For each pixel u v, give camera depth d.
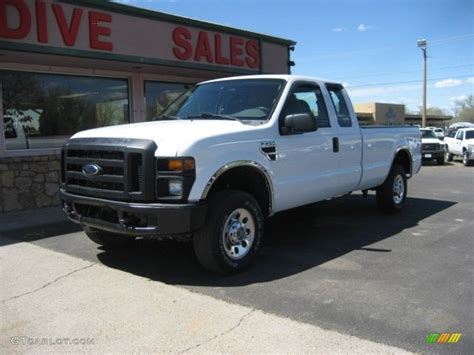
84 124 10.91
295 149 5.96
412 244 6.47
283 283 4.95
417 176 16.33
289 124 5.65
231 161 5.09
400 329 3.88
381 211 8.57
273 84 6.19
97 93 11.12
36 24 8.56
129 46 10.03
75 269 5.46
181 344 3.68
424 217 8.32
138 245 6.47
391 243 6.54
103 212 5.16
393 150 8.24
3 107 9.51
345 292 4.69
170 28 10.82
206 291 4.74
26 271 5.41
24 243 6.65
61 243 6.64
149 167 4.73
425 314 4.16
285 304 4.39
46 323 4.08
